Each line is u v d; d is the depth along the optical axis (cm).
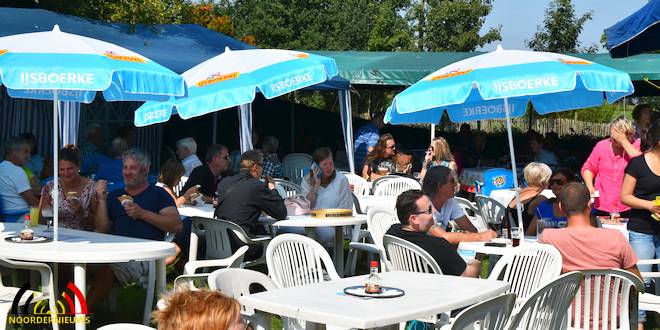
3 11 1261
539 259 473
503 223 644
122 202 574
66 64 488
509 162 1542
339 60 1650
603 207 707
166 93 535
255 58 868
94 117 1326
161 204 598
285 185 1031
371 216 687
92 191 619
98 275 577
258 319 374
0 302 470
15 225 611
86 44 519
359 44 3253
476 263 486
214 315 221
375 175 1169
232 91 816
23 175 712
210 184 819
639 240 581
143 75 520
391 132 2100
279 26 3216
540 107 799
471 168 1438
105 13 1408
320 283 409
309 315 341
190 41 1384
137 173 593
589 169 717
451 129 2391
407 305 355
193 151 987
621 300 446
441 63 1570
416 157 1515
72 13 1345
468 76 571
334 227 757
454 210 623
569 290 405
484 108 823
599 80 568
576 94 779
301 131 1880
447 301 365
